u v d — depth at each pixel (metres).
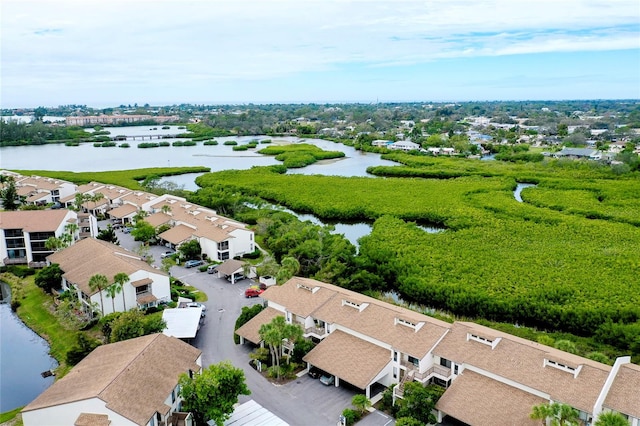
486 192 173.88
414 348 58.22
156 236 122.06
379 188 182.50
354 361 60.66
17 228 106.31
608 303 78.75
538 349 54.41
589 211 145.00
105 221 141.50
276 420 52.31
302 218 154.88
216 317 80.62
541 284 86.88
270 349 66.44
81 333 69.75
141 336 63.81
